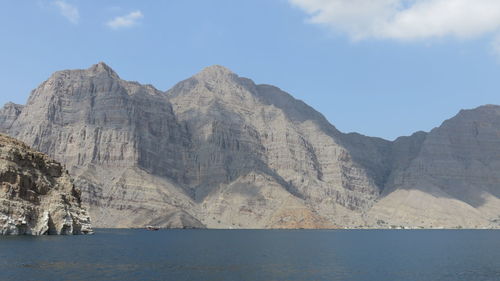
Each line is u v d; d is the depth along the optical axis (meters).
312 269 114.81
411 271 114.81
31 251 125.56
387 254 162.00
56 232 181.75
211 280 94.94
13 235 161.75
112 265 111.12
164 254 144.62
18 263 104.62
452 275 108.94
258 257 141.25
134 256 134.00
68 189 199.88
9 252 121.06
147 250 157.75
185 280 93.88
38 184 181.50
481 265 129.25
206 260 129.88
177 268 110.75
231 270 109.75
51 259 113.56
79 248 144.12
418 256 155.62
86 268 103.75
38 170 187.00
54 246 141.75
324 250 174.25
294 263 126.62
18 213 164.50
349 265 124.94
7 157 171.25
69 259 116.12
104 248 152.38
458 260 142.88
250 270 110.50
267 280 96.81
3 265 101.25
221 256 142.25
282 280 97.31
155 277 96.31
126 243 188.12
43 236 171.12
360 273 109.69
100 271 100.75
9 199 164.88
